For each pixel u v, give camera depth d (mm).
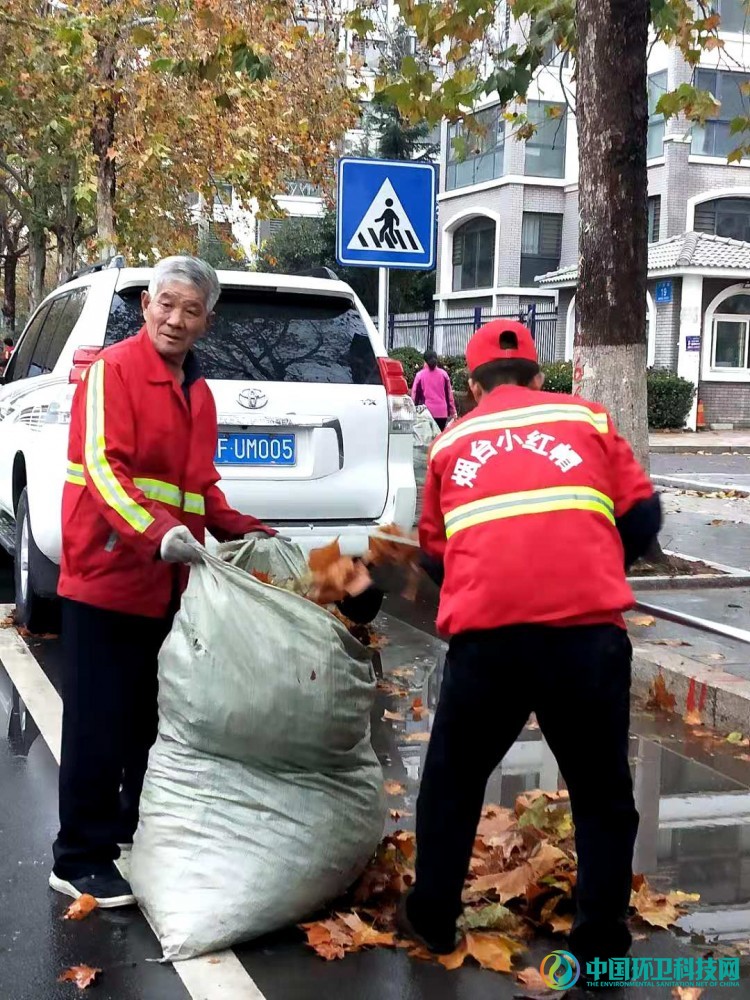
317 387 5992
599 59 7680
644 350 8055
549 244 33812
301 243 36875
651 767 4871
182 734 3311
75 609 3525
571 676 2904
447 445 3131
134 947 3258
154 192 17906
